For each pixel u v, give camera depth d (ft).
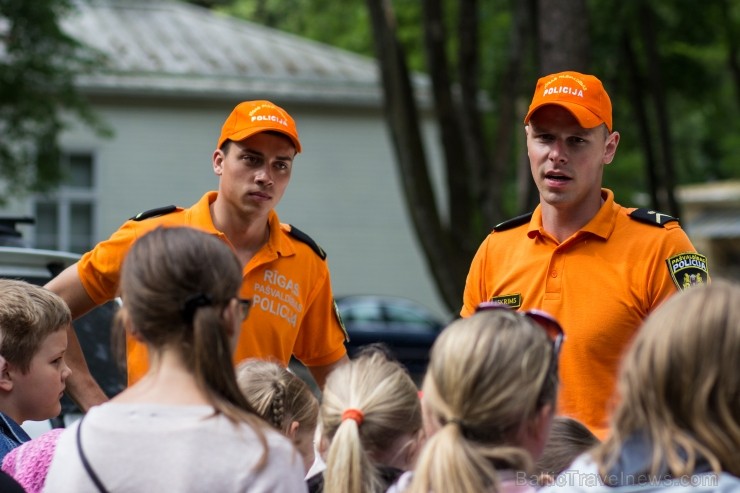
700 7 101.35
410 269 134.51
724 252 173.17
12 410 20.98
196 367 14.87
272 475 14.79
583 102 21.90
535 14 78.69
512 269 22.98
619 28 93.66
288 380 19.48
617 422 13.56
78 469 14.78
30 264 29.01
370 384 17.11
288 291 23.88
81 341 29.32
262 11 198.49
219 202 23.61
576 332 21.77
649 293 21.76
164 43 135.74
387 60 74.38
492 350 14.35
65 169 92.63
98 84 124.36
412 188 74.23
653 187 98.07
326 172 132.77
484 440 14.40
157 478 14.60
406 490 14.53
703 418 12.82
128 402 15.16
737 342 12.83
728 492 12.84
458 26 83.66
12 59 83.30
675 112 125.29
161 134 128.16
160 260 15.02
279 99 130.72
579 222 22.52
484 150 81.66
